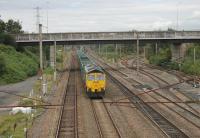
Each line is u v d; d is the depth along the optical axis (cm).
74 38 9419
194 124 3547
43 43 9875
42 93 5812
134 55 17938
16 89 6562
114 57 16012
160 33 9500
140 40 9725
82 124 3619
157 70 10050
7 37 9756
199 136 3100
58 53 17075
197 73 7988
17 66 8362
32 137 3142
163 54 12194
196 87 6406
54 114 4172
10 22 12650
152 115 4069
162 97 5328
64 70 10306
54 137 3134
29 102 4856
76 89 6375
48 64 11294
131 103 4853
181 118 3856
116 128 3381
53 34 9388
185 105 4656
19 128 3466
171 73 8888
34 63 9719
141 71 9938
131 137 3080
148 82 7394
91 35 9431
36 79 8094
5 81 7400
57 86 6806
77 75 8838
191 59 10088
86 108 4512
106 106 4647
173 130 3338
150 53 14650
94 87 5281
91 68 5522
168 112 4203
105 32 9438
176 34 9519
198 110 4294
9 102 5191
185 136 3086
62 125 3606
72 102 5022
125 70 10400
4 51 9056
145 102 4822
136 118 3891
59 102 5000
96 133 3247
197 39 9769
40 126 3575
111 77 8431
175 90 6059
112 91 6078
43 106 4606
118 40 9612
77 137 3080
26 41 9769
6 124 3631
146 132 3253
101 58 16800
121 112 4231
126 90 6159
